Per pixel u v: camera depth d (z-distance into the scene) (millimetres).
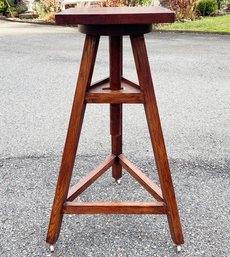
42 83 4191
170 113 3236
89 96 1424
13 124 3004
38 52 5715
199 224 1738
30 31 7824
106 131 2855
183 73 4488
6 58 5375
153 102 1414
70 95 3771
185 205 1890
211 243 1609
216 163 2344
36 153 2494
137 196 1973
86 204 1556
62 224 1740
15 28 8344
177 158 2408
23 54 5605
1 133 2822
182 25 7789
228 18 8359
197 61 5023
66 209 1549
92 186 2074
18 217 1802
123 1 8305
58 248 1587
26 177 2178
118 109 1812
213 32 7074
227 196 1975
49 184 2102
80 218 1787
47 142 2668
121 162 1957
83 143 2635
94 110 3324
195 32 7219
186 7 8523
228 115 3188
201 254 1541
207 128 2910
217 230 1695
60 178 1514
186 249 1572
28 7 10750
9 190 2041
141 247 1586
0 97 3701
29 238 1653
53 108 3389
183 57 5234
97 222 1757
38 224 1749
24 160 2389
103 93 1418
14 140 2699
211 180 2139
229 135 2779
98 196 1974
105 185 2086
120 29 1326
